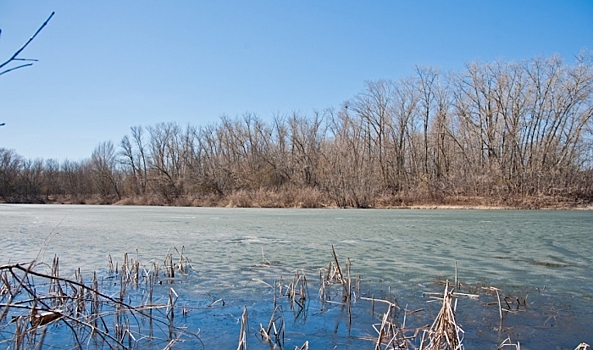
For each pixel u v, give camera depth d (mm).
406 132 45438
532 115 37875
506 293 7230
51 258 10648
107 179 65938
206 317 5941
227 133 56531
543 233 16094
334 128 48469
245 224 20453
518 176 35031
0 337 4789
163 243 13547
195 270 9211
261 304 6578
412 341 4906
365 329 5441
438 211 30578
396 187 41375
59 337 5043
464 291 7383
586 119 34156
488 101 39656
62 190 71875
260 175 48500
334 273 8281
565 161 35438
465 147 41344
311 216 25891
